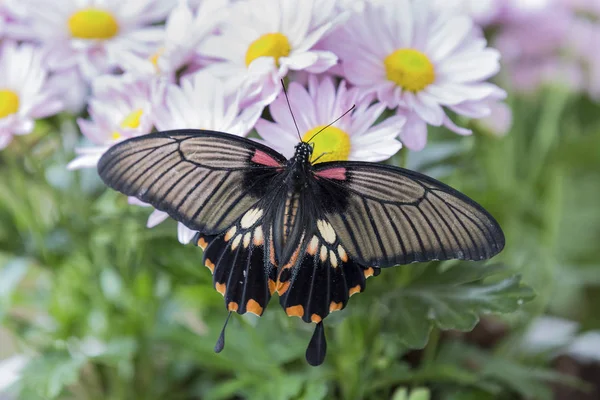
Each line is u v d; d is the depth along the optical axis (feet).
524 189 2.27
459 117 1.97
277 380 1.86
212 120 1.67
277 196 1.62
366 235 1.60
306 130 1.67
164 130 1.66
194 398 2.09
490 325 2.14
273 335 1.90
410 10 1.73
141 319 2.05
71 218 2.04
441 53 1.73
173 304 2.08
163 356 2.08
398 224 1.59
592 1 2.52
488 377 1.95
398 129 1.65
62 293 2.08
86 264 2.08
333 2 1.67
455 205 1.56
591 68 2.42
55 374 1.90
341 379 1.89
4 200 2.11
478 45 1.74
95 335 2.09
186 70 1.77
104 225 1.96
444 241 1.57
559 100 2.34
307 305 1.61
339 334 1.87
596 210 2.59
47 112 1.86
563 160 2.42
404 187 1.58
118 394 2.07
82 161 1.70
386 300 1.73
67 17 1.92
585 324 2.07
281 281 1.61
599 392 2.13
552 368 2.15
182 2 1.78
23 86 1.87
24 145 1.96
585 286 2.46
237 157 1.62
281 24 1.69
